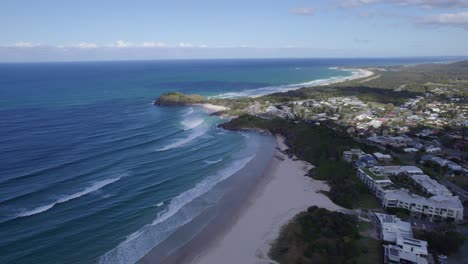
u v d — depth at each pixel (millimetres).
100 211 66188
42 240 56062
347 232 58688
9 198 69312
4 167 85625
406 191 71562
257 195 76062
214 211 68375
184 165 93250
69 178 80688
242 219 65312
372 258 52375
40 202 68312
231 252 54656
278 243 56812
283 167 94562
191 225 62938
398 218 62406
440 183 81188
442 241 54406
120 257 52969
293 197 75000
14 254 52281
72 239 56875
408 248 52844
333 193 75188
